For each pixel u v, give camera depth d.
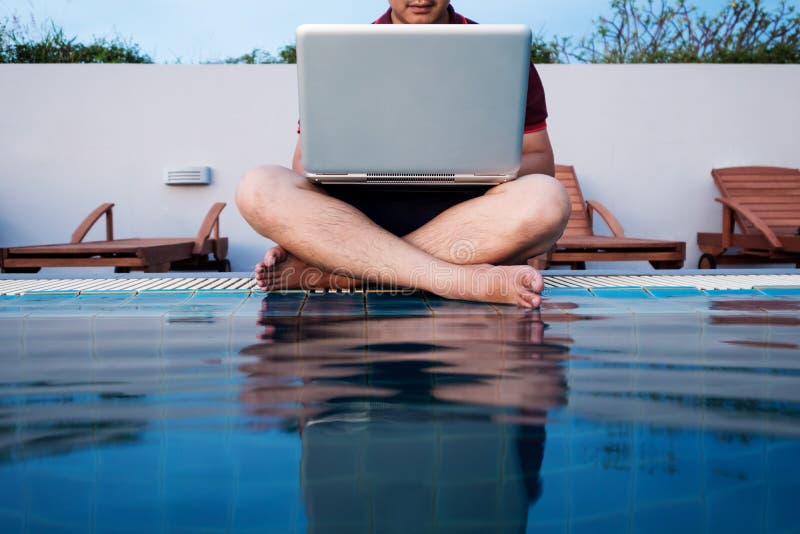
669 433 0.59
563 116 5.06
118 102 4.82
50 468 0.51
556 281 2.07
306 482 0.48
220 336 1.13
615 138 5.09
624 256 3.91
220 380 0.81
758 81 5.10
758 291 1.79
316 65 1.49
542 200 1.62
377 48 1.48
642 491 0.46
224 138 4.88
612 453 0.54
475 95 1.52
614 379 0.81
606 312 1.41
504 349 1.01
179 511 0.43
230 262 4.90
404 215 1.90
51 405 0.69
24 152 4.82
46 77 4.79
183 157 4.88
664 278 2.16
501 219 1.65
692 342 1.07
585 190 5.11
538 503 0.44
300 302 1.59
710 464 0.51
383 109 1.52
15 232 4.85
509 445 0.56
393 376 0.83
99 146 4.84
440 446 0.56
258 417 0.65
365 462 0.52
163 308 1.48
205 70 4.84
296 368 0.88
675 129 5.10
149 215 4.88
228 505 0.44
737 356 0.95
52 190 4.84
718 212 5.14
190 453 0.54
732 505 0.44
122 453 0.55
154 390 0.76
